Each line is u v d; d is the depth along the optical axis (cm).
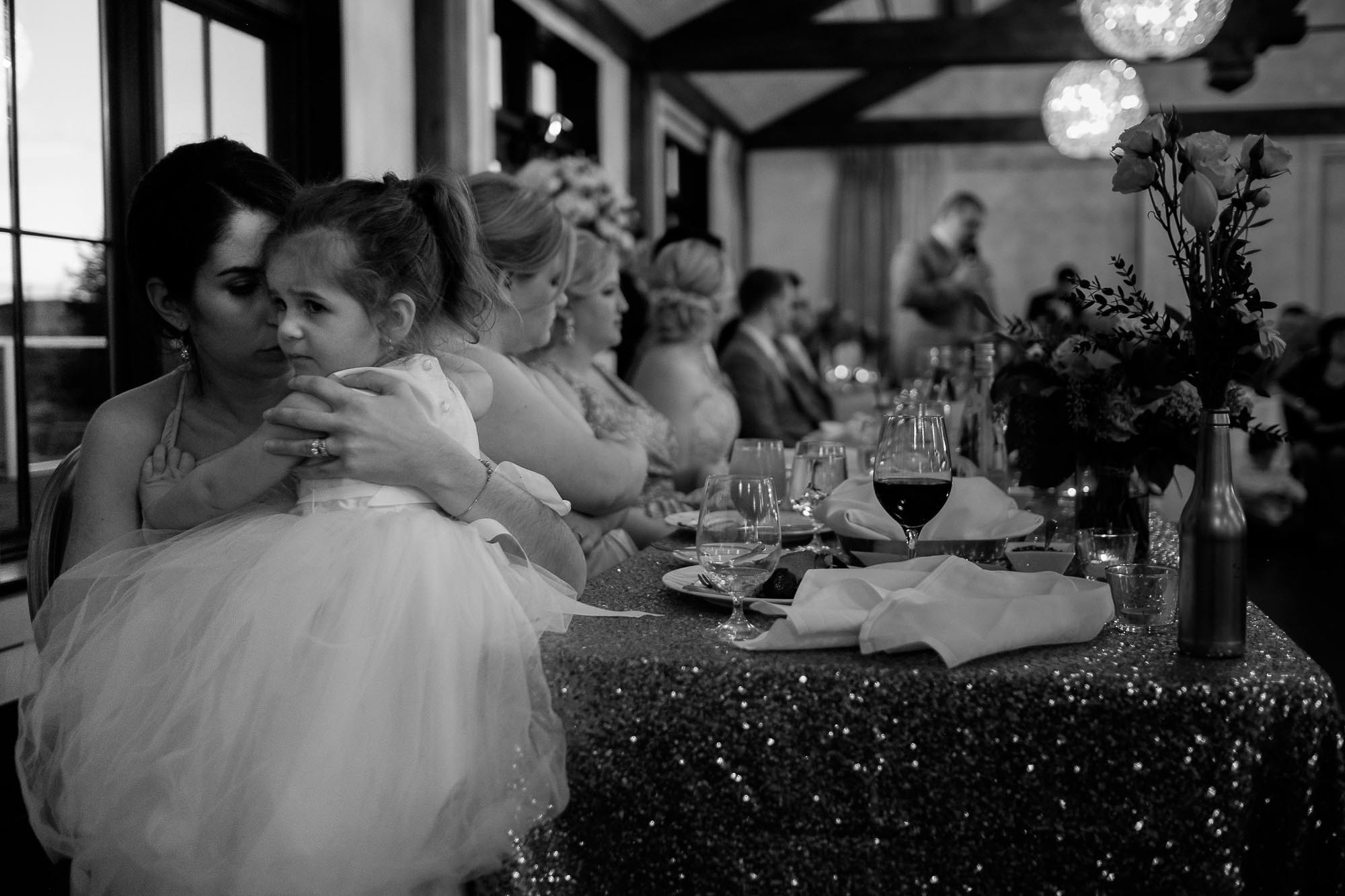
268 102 346
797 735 121
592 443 225
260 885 117
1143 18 418
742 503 134
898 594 128
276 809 117
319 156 360
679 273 364
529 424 214
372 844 117
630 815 125
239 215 153
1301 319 857
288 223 143
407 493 141
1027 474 196
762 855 122
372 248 143
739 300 521
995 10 837
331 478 139
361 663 122
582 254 283
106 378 276
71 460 165
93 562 140
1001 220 1298
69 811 128
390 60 394
